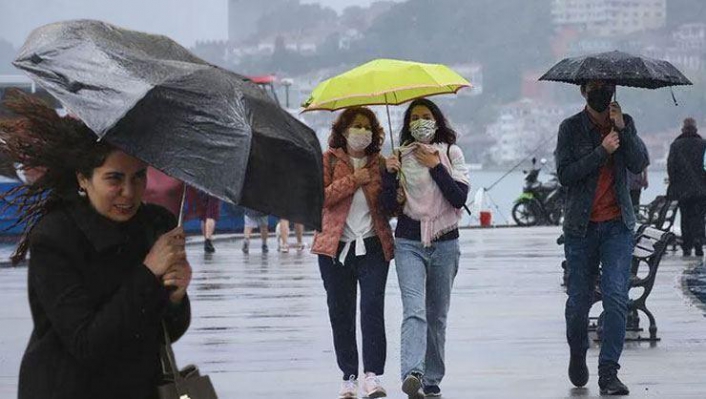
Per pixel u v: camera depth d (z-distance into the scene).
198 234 59.72
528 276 36.53
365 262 18.02
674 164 43.16
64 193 9.05
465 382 19.75
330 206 18.00
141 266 8.83
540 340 24.02
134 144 8.20
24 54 8.63
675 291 32.34
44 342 8.86
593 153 17.72
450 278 18.11
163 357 9.09
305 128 8.95
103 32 8.79
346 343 18.30
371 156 18.19
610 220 18.08
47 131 8.75
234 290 32.94
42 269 8.81
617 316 18.14
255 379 20.12
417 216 17.72
